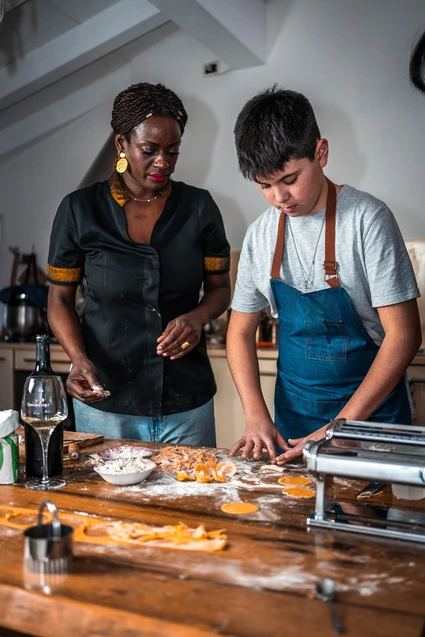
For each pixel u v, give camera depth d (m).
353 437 1.26
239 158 1.57
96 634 0.87
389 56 3.81
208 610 0.86
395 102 3.80
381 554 1.05
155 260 2.08
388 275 1.65
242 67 4.16
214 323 4.12
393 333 1.65
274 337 3.91
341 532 1.15
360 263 1.71
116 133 2.03
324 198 1.71
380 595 0.91
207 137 4.30
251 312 1.93
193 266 2.17
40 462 1.50
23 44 3.89
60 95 4.43
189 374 2.14
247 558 1.03
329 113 3.96
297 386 1.93
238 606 0.87
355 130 3.89
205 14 3.48
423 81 3.68
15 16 3.61
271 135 1.47
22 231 4.79
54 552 0.97
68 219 2.14
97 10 3.78
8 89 4.06
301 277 1.82
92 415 2.15
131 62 4.46
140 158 1.97
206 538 1.11
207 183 4.31
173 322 2.01
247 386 1.80
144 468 1.46
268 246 1.84
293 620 0.84
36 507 1.29
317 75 3.98
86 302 2.21
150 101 1.94
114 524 1.18
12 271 4.78
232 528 1.17
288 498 1.33
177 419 2.12
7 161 4.80
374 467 1.15
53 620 0.90
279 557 1.04
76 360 2.00
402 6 3.77
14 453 1.44
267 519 1.21
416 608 0.87
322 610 0.86
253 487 1.41
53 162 4.65
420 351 3.59
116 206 2.11
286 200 1.57
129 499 1.33
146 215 2.11
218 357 3.69
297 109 1.49
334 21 3.93
